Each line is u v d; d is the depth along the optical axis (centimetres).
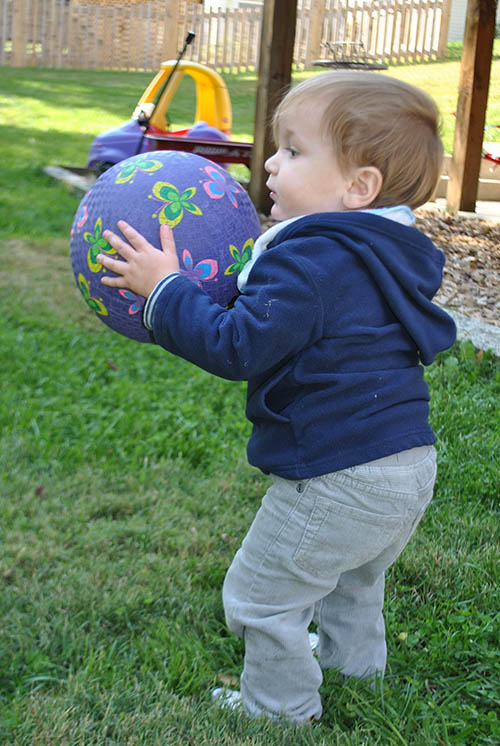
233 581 224
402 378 206
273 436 209
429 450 216
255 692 227
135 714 230
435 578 300
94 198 220
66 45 2186
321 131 205
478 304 616
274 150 848
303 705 227
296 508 208
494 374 496
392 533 211
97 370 490
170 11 2202
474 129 916
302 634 221
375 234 202
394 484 204
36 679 249
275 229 211
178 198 215
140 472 383
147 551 324
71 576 300
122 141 938
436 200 1027
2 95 1673
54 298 603
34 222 795
